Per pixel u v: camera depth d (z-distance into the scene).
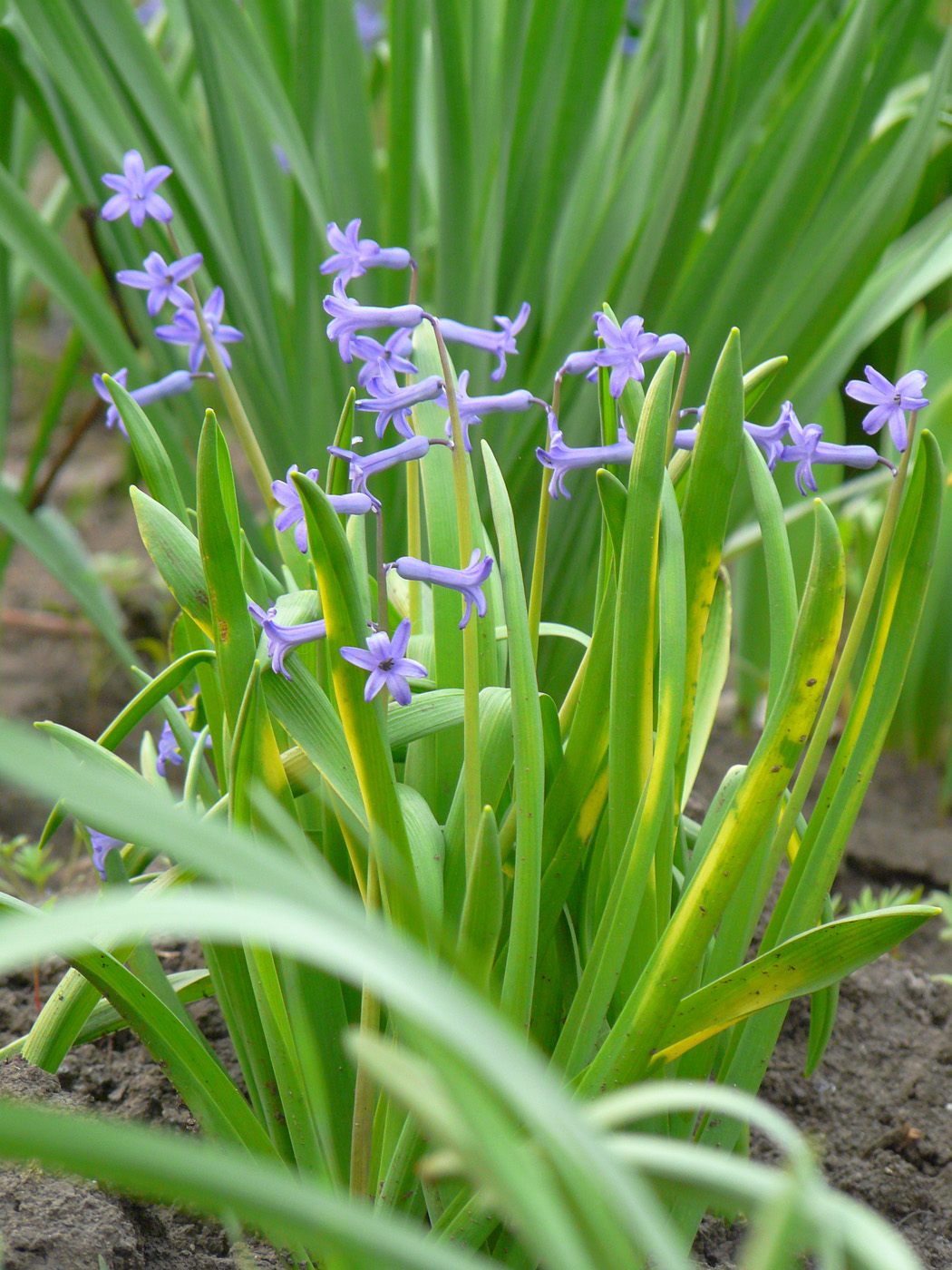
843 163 1.22
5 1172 0.83
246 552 0.84
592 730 0.82
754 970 0.78
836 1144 0.96
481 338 0.80
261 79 1.13
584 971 0.81
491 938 0.77
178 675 0.82
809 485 0.81
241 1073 0.96
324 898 0.62
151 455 0.83
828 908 0.89
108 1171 0.55
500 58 1.18
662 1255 0.55
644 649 0.79
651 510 0.78
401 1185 0.79
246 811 0.79
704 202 1.14
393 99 1.20
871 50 1.24
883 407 0.79
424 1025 0.64
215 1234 0.85
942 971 1.15
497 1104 0.72
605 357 0.80
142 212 0.86
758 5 1.18
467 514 0.79
